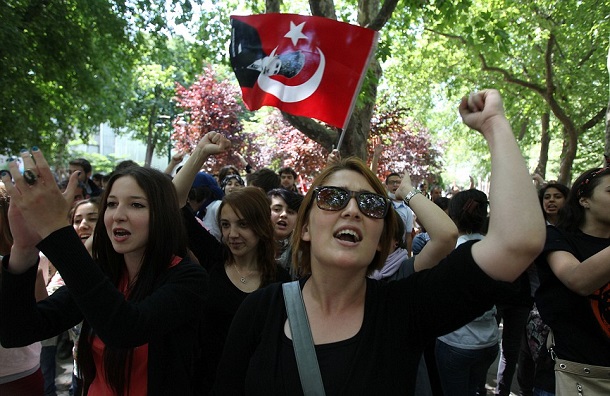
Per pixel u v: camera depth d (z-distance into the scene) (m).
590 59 15.88
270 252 3.17
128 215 2.04
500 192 1.40
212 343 2.89
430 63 17.94
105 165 36.12
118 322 1.61
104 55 14.30
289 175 7.95
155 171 2.16
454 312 1.49
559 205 4.78
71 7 12.90
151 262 2.07
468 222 3.86
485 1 13.71
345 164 1.74
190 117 19.67
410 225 7.04
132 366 2.02
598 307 2.38
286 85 4.59
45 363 4.06
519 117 20.52
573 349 2.44
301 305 1.64
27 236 1.75
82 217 4.01
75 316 2.08
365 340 1.54
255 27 4.74
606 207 2.53
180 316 1.93
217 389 1.74
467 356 3.48
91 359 2.11
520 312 4.14
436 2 8.23
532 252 1.35
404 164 20.59
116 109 17.27
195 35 11.78
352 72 4.42
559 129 22.44
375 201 1.62
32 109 12.62
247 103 4.79
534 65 16.89
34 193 1.53
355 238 1.60
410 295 1.58
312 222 1.66
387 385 1.49
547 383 2.94
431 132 26.86
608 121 5.71
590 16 13.21
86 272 1.56
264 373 1.56
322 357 1.54
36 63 12.23
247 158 20.33
